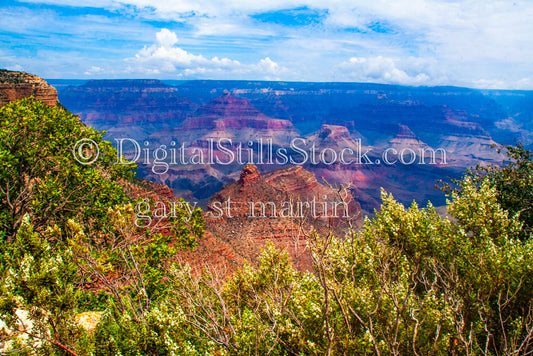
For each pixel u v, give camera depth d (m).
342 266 10.99
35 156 19.91
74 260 10.16
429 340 9.59
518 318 9.91
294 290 11.04
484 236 12.45
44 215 18.41
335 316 9.74
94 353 9.46
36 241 9.58
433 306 10.20
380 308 9.80
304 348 9.61
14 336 8.84
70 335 9.34
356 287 10.51
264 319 11.22
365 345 8.98
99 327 10.19
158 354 9.78
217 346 10.45
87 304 13.33
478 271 10.98
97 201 19.27
